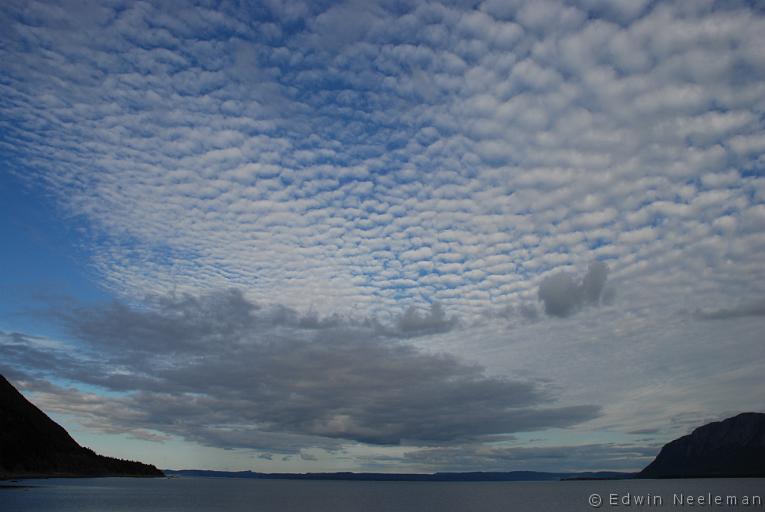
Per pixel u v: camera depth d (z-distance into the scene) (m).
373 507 135.88
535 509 129.25
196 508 120.56
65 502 121.19
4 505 110.50
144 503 129.62
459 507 136.12
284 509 125.06
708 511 117.88
